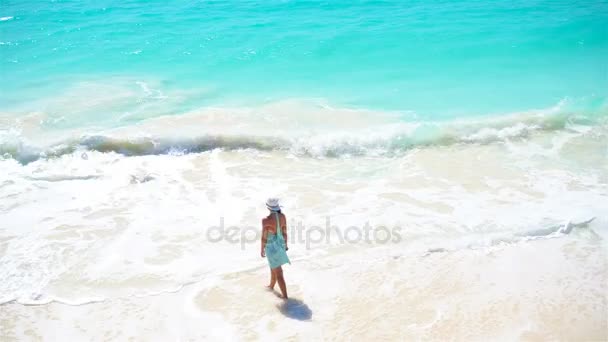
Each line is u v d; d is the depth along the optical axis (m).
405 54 18.05
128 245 8.49
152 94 15.09
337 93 15.02
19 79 16.25
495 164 11.08
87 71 17.00
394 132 12.27
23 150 11.67
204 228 8.95
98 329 6.77
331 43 19.31
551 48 18.23
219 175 10.85
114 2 26.83
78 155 11.73
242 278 7.75
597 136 12.17
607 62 16.80
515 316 6.90
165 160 11.55
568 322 6.77
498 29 20.36
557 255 8.16
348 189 10.23
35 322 6.89
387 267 7.95
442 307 7.10
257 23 22.19
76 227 9.00
